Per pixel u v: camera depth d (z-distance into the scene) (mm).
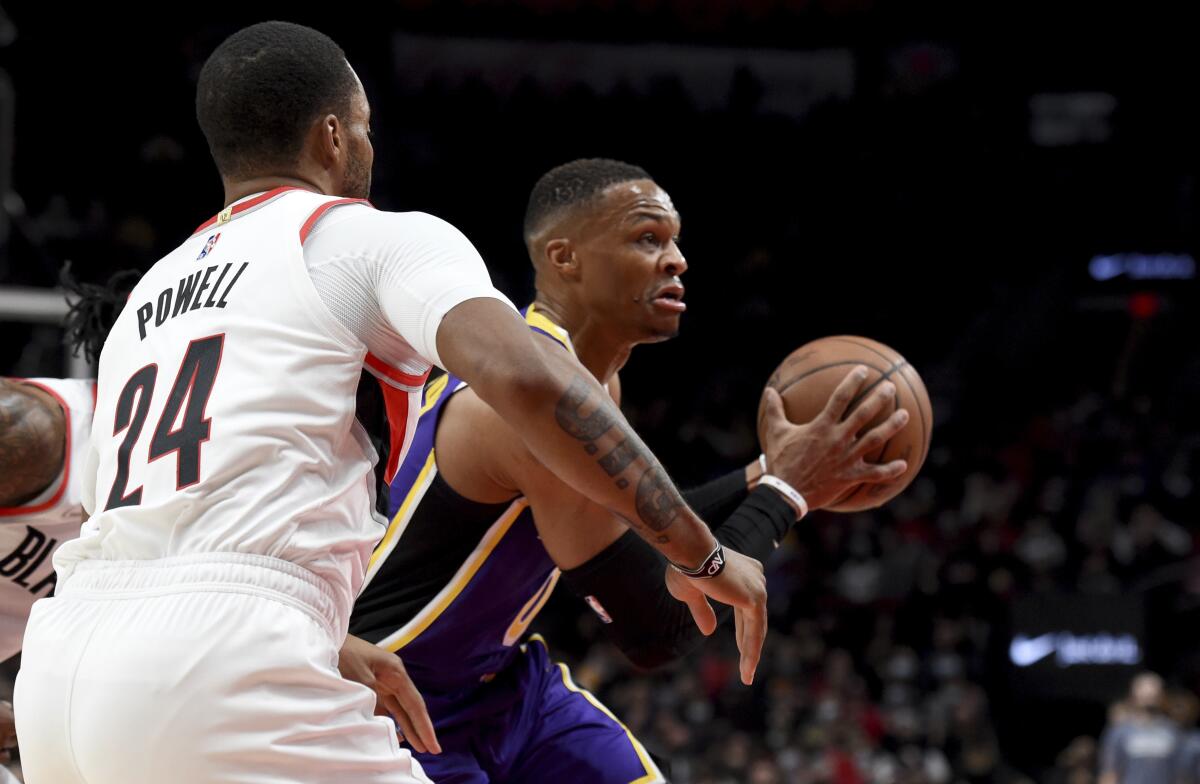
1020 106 16266
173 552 1655
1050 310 14773
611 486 1638
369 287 1740
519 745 2670
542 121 16047
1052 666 9914
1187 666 10320
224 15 14766
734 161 16188
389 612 2451
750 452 13203
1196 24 15938
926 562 11211
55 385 2398
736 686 9742
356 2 15586
